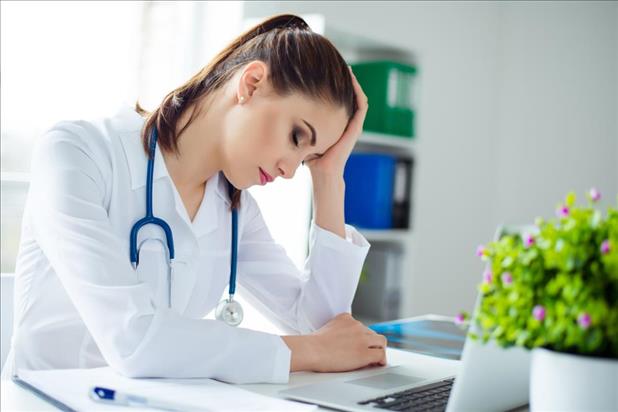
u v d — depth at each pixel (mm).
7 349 1849
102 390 874
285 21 1332
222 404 877
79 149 1207
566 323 704
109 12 2564
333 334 1194
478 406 854
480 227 4102
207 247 1350
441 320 1842
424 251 3750
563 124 3955
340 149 1432
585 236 708
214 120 1276
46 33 2432
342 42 2955
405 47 3018
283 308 1473
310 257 1437
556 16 4000
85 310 1057
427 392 1032
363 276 3045
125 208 1263
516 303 731
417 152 3076
